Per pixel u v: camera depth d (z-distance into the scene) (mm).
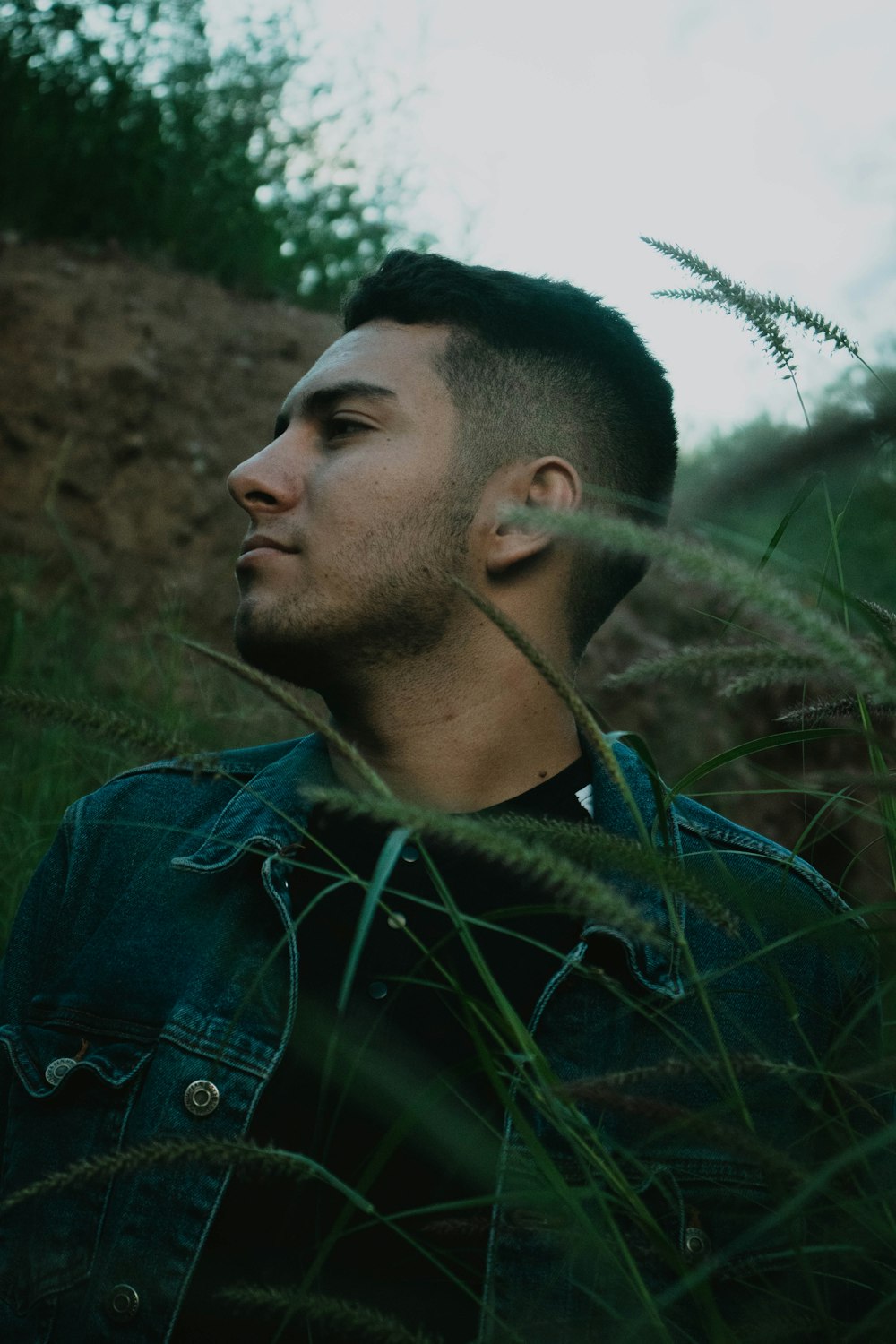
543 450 1601
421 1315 1210
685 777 1104
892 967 981
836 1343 834
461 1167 1198
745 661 796
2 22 5215
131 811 1714
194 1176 1332
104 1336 1283
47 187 5355
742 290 1079
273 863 1503
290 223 5969
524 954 1413
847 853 2490
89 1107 1440
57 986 1561
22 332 4691
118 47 5477
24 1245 1382
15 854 2443
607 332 1691
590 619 1666
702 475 1177
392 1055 1325
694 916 1469
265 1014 1420
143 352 4891
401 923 988
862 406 1093
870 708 1041
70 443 4500
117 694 3402
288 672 1532
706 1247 1202
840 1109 927
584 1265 1071
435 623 1509
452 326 1607
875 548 3598
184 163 5703
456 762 1540
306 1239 1271
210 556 4539
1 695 890
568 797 1575
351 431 1553
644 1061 1345
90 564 4254
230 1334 1254
